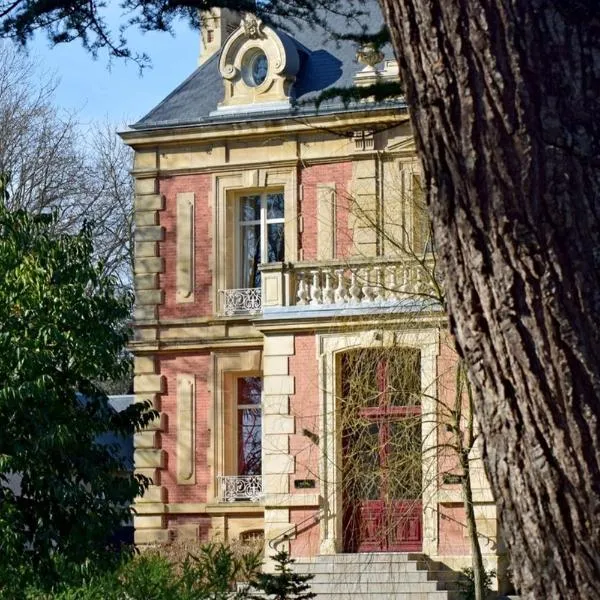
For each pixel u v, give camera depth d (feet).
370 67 127.54
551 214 17.90
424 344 101.14
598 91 18.04
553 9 18.16
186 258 134.31
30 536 81.00
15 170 182.19
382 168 127.65
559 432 17.78
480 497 107.04
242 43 134.00
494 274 18.20
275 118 130.72
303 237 130.00
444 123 18.44
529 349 17.95
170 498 131.54
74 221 186.80
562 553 17.78
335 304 114.42
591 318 17.84
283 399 116.47
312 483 114.52
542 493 17.88
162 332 134.21
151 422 132.98
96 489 82.33
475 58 18.19
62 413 81.61
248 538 127.85
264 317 117.08
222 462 130.82
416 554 108.47
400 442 89.81
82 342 81.92
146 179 136.26
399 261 111.45
